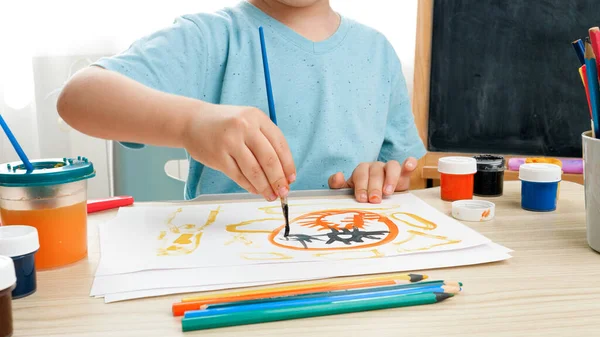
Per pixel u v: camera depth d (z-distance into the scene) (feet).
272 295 1.27
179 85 2.85
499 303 1.27
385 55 3.55
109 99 2.04
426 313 1.22
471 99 4.17
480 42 4.09
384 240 1.71
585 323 1.18
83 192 1.61
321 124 3.18
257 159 1.81
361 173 2.42
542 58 4.01
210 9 5.50
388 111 3.58
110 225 1.89
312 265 1.50
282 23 3.23
